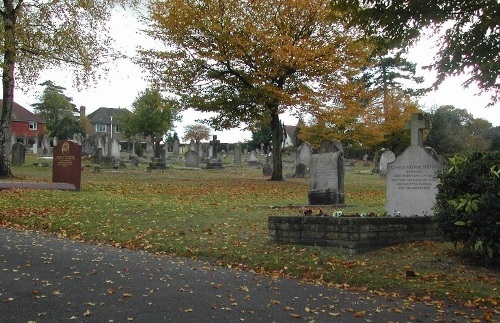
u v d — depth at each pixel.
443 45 10.85
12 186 17.38
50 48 24.59
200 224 11.95
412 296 6.97
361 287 7.42
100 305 6.03
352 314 6.12
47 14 24.25
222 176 31.73
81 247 9.67
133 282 7.20
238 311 6.05
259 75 25.48
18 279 6.99
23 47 24.27
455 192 8.58
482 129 70.31
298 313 6.07
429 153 12.55
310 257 8.72
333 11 11.20
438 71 11.13
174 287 7.04
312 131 39.69
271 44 24.52
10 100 23.59
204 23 25.38
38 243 9.77
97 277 7.36
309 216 9.56
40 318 5.46
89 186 20.69
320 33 26.05
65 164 19.08
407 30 10.48
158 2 26.44
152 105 69.06
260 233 10.96
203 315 5.84
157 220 12.30
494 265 8.26
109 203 14.70
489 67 10.45
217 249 9.52
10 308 5.73
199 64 26.92
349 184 28.34
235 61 26.50
